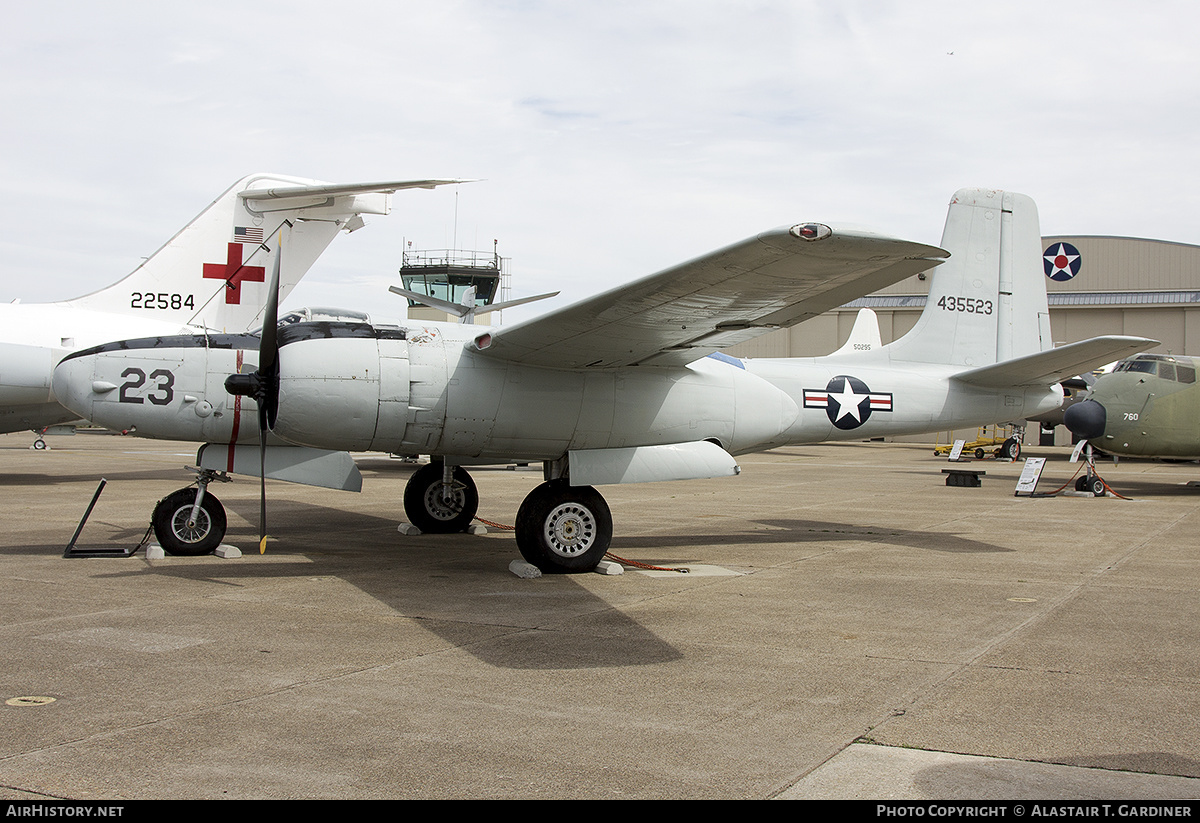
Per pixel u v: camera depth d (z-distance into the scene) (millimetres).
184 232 17312
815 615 7234
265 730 4445
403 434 9039
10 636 6285
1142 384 19000
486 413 9172
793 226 5930
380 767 3992
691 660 5863
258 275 17750
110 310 16844
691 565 9680
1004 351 13258
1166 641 6438
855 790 3799
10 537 10992
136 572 8859
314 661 5723
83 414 9641
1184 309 43875
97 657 5754
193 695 4992
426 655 5906
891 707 4918
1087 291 45938
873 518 14227
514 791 3752
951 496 18250
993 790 3814
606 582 8664
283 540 11234
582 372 9641
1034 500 17516
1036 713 4828
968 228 13148
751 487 20266
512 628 6699
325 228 18219
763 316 8117
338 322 9156
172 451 30312
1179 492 19672
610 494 18391
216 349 9812
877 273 6914
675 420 10016
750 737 4430
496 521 13555
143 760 4039
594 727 4555
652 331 8438
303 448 10125
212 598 7676
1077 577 9023
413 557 9992
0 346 15367
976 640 6441
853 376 11906
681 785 3834
